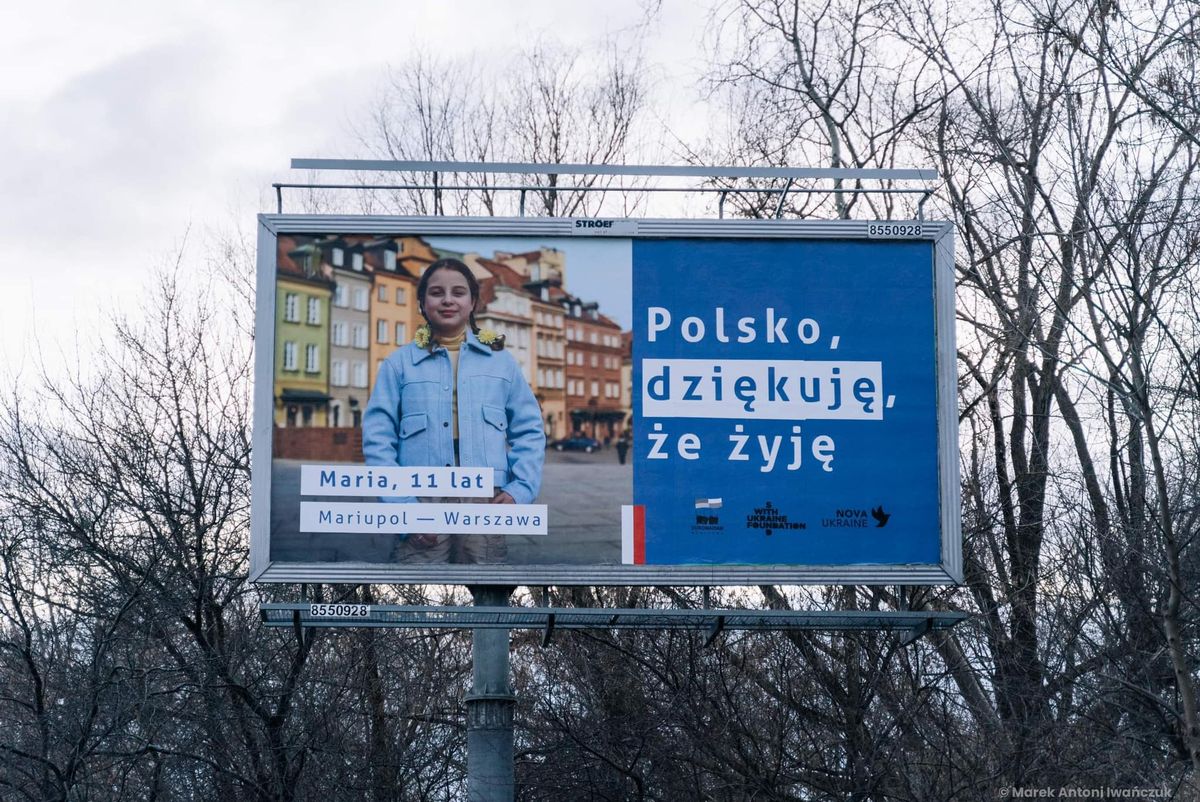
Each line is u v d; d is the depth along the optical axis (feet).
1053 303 48.47
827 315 43.29
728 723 57.57
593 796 61.52
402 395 42.47
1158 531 50.16
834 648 58.18
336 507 41.60
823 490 42.37
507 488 42.06
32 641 63.67
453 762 64.49
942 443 42.63
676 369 42.91
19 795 60.44
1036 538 61.36
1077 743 53.11
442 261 43.37
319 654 62.75
